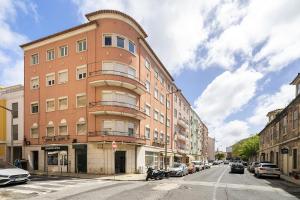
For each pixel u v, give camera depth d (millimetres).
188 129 67250
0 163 15578
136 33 32219
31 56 34781
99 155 27750
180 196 12320
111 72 28438
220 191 14594
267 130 47250
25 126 34188
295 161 26828
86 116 29281
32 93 34094
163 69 45188
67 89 31078
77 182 18047
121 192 13125
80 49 30906
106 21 29438
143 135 34156
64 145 29938
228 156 169750
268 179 24594
